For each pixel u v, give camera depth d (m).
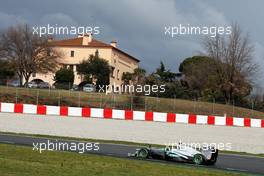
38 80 102.12
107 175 13.59
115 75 116.12
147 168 15.78
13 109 31.22
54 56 87.94
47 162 15.59
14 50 82.62
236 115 53.44
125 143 26.05
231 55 69.69
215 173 15.94
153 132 31.73
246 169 18.38
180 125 35.59
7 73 81.75
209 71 71.38
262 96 69.00
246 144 29.34
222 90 68.56
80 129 31.52
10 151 17.77
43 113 31.22
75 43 113.56
